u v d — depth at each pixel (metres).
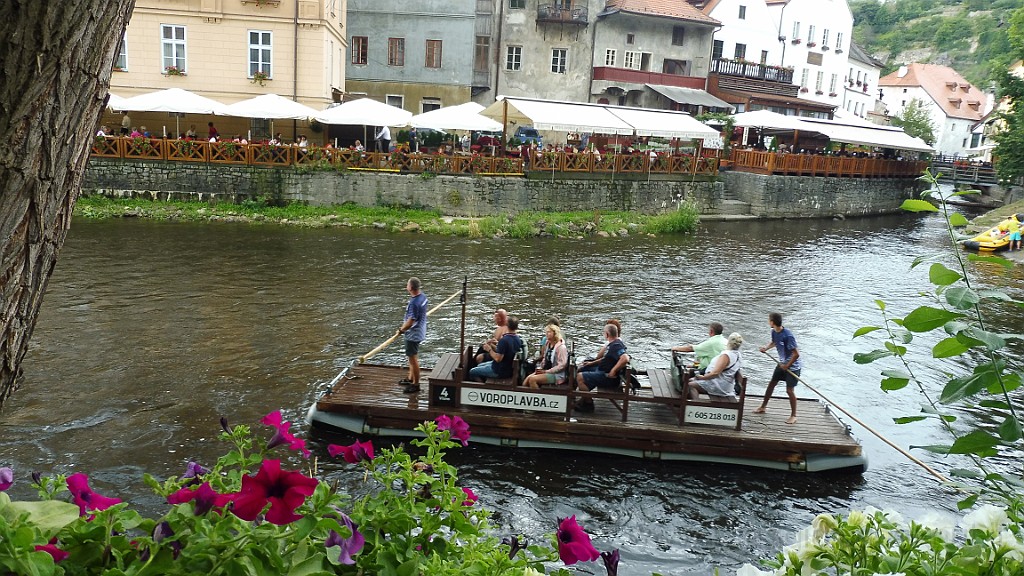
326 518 2.17
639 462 9.18
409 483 2.73
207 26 30.55
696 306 17.97
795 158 36.84
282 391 11.11
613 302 17.91
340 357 12.83
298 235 24.62
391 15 39.09
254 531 2.14
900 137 42.28
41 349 12.47
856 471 9.16
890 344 2.51
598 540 7.62
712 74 49.12
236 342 13.39
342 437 9.48
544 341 10.09
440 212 28.83
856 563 2.19
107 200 26.81
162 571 2.06
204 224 25.55
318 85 31.67
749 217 35.09
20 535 1.85
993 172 48.91
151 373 11.61
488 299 17.61
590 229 28.28
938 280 2.21
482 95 44.75
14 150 1.92
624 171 32.28
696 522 8.03
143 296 16.22
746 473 9.05
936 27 119.44
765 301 18.84
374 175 28.56
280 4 30.66
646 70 47.44
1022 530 2.35
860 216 39.47
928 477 9.20
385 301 16.83
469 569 2.42
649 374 10.41
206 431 9.58
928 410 2.49
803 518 8.18
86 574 2.09
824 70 60.69
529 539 7.49
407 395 9.91
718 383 9.38
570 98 45.69
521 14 44.03
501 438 9.33
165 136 27.62
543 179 30.12
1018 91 41.09
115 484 8.15
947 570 2.00
